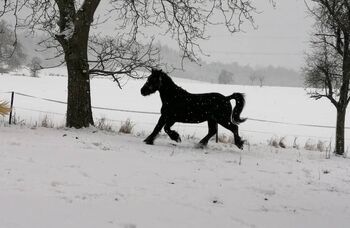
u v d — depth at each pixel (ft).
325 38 57.31
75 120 43.32
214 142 48.52
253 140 75.10
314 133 99.60
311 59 59.00
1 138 31.42
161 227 16.05
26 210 15.93
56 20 46.85
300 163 36.83
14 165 22.79
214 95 39.47
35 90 138.21
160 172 26.17
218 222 17.60
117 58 48.57
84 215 16.26
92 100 127.24
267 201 22.41
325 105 149.89
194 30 50.57
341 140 55.36
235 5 49.24
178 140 39.63
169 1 50.55
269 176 29.14
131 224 15.74
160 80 38.63
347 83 55.31
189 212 18.52
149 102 130.52
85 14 43.45
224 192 23.15
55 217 15.58
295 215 20.34
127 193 20.34
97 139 36.83
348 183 29.55
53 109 98.84
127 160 28.71
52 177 21.30
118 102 127.03
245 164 33.06
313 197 24.44
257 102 154.81
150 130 74.23
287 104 151.53
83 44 43.60
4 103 43.83
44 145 30.40
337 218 20.45
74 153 28.60
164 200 19.99
